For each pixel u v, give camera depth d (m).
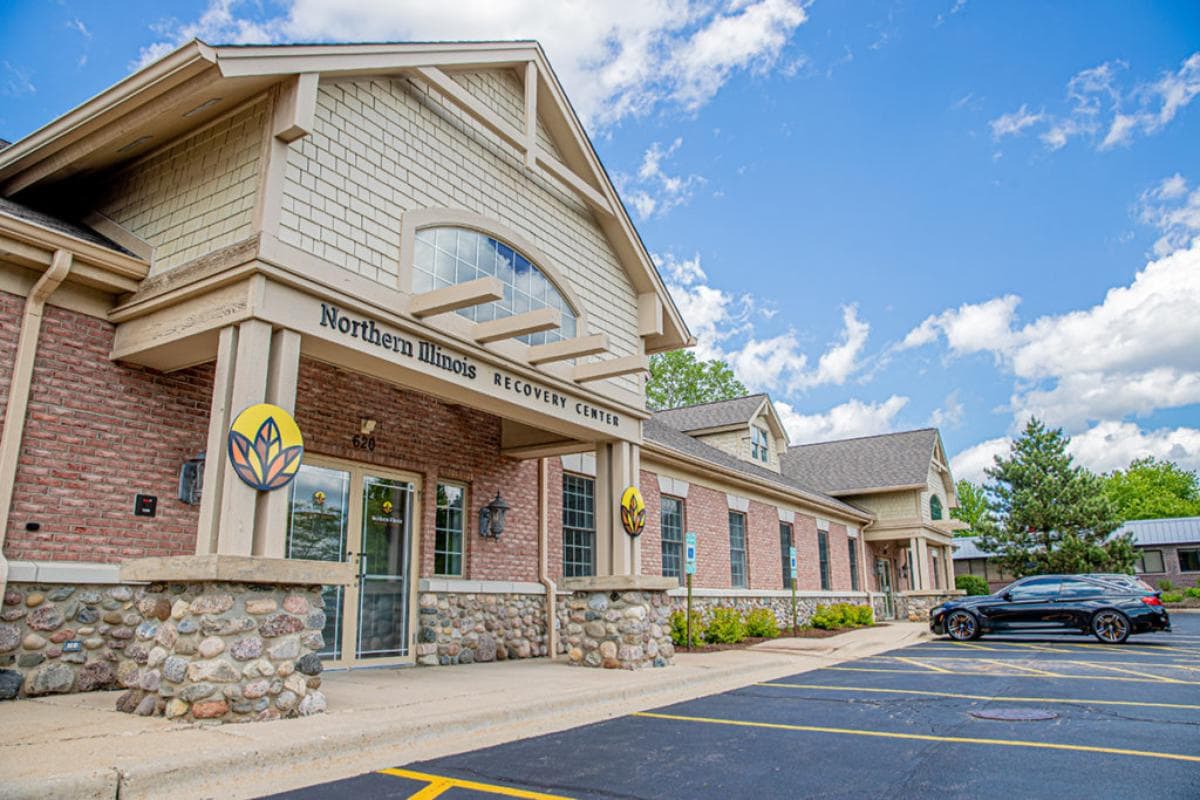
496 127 9.34
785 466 32.88
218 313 6.94
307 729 5.67
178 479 8.31
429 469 11.22
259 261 6.66
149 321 7.60
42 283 7.31
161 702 6.01
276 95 7.15
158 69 6.90
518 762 5.52
